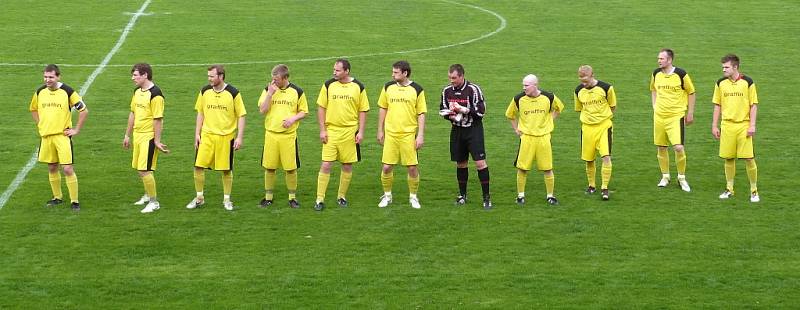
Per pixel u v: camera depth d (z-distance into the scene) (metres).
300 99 17.59
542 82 28.67
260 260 15.30
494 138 23.22
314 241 16.16
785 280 14.59
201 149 17.59
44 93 17.50
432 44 33.56
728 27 36.44
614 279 14.61
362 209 17.89
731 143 18.38
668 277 14.69
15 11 37.97
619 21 37.44
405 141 17.66
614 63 31.06
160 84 27.80
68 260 15.23
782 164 20.98
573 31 35.69
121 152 21.67
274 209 17.88
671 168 20.91
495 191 19.19
